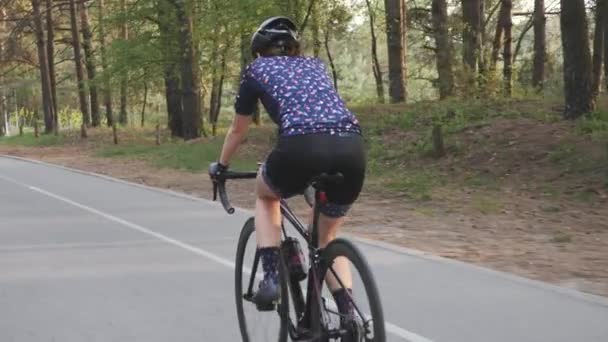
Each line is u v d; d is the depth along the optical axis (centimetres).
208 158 2253
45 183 1805
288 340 469
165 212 1256
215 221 1146
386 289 690
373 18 3916
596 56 1908
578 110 1691
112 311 642
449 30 2364
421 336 552
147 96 5322
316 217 431
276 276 450
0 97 6259
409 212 1216
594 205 1201
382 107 2438
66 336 575
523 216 1148
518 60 3784
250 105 434
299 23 2678
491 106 2033
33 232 1066
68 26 5131
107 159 2612
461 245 934
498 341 538
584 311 611
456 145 1736
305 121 405
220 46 2995
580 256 852
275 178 421
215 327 590
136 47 3077
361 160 411
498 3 3659
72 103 6291
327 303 414
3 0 4291
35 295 701
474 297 659
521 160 1535
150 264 833
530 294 666
